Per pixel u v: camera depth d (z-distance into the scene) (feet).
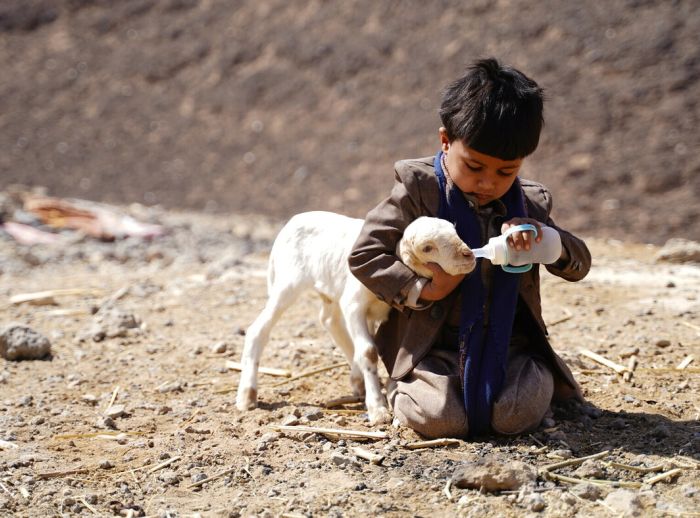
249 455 18.49
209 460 18.42
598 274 37.91
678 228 60.29
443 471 17.11
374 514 15.58
